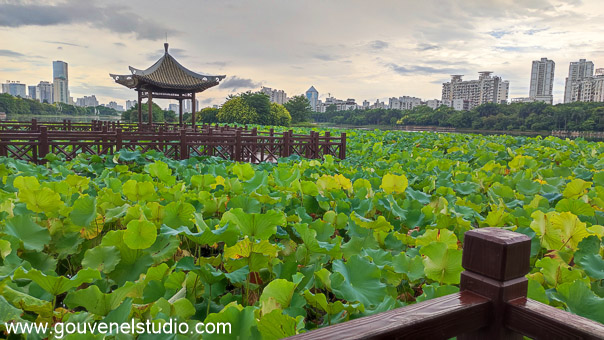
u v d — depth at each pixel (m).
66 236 2.42
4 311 1.28
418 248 2.20
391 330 0.93
